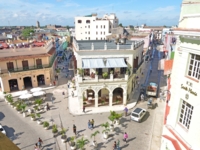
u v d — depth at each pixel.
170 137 13.19
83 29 103.75
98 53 26.91
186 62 11.66
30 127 23.39
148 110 27.92
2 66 33.28
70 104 29.92
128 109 28.09
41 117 25.88
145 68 54.12
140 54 37.72
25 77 38.19
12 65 34.47
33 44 41.59
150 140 20.20
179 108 12.73
